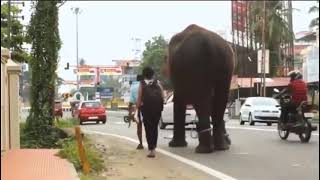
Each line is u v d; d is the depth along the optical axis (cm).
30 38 2003
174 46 1625
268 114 3253
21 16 3947
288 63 6881
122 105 9781
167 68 1686
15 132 1708
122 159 1467
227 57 1583
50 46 2002
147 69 1480
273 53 6756
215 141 1662
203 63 1541
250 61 6975
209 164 1389
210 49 1542
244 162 1425
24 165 1294
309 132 1925
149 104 1478
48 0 1998
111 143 1925
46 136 1945
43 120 1970
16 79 1711
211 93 1577
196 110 1580
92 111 4122
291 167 1345
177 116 1728
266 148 1739
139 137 1714
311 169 1312
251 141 1973
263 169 1315
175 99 1700
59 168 1244
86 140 1903
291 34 6562
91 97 10025
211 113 1647
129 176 1206
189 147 1752
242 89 6938
